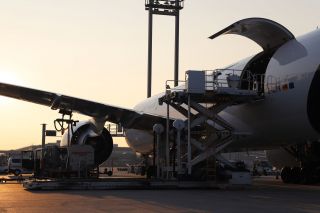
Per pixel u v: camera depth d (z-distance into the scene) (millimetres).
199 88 19516
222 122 20641
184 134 21391
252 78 21141
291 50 18938
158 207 11922
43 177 25328
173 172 20438
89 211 11047
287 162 25344
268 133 20672
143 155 34156
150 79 45156
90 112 23734
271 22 19281
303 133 19062
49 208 11688
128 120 23828
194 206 12141
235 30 20297
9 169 46031
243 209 11484
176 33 45719
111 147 28344
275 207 11945
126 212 10867
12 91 22391
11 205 12414
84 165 24031
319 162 22484
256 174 45812
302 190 18531
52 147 25594
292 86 18219
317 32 18250
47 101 23562
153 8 45875
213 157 20594
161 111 29125
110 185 18734
